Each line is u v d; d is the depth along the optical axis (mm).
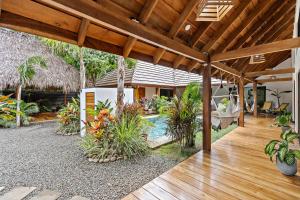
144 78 11156
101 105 5160
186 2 2912
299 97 5461
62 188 2732
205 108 4406
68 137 6234
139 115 5016
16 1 1663
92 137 4453
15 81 8297
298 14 4793
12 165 3666
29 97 11820
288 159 2926
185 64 4816
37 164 3715
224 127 6586
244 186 2635
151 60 3695
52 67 10039
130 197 2398
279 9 4715
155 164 3635
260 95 12664
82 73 8633
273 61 10234
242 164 3471
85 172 3297
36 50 10070
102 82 12609
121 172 3277
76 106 7238
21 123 8859
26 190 2678
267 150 3209
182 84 12781
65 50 10367
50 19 1969
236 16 3680
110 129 4234
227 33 4223
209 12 2480
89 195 2523
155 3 2436
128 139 4156
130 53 3201
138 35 2383
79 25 2209
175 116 4617
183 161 3678
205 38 4031
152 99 12359
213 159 3764
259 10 3963
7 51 8875
